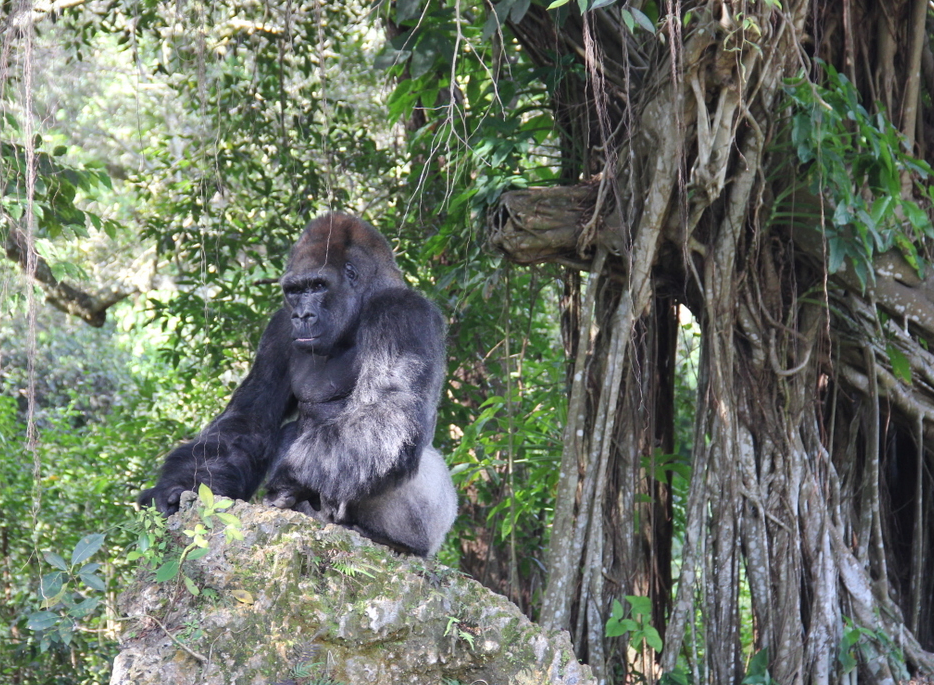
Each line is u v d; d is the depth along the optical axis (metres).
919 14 7.07
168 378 12.24
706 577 6.48
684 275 6.85
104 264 15.81
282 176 10.77
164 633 4.04
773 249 6.81
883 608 6.65
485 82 8.56
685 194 5.93
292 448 4.81
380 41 11.81
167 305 9.75
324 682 4.08
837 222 6.21
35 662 9.08
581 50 7.01
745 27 5.62
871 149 6.63
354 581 4.38
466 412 9.31
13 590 9.70
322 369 5.36
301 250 5.32
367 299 5.34
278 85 9.73
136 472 10.54
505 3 6.18
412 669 4.39
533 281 7.88
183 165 10.16
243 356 9.88
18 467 10.16
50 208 7.39
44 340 15.70
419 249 9.20
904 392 6.80
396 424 4.71
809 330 6.73
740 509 6.49
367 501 4.93
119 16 11.95
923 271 6.73
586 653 6.54
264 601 4.18
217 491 4.87
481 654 4.50
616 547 6.75
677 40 6.04
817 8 6.84
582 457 6.78
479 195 7.19
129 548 4.43
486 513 9.72
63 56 8.88
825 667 6.30
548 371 8.88
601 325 6.98
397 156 9.66
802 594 6.54
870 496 6.82
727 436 6.48
